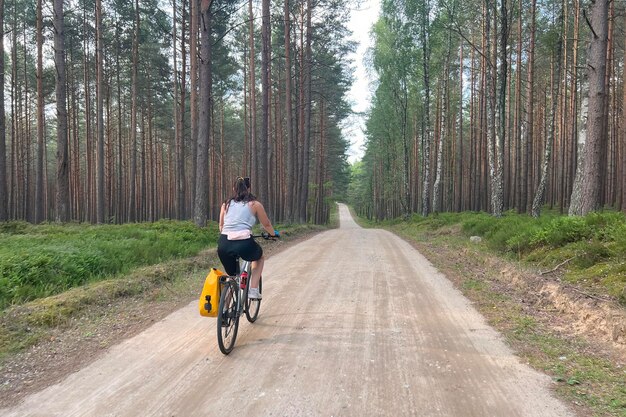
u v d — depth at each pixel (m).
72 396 3.53
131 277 7.92
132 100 30.77
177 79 27.03
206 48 15.86
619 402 3.29
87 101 31.66
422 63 28.48
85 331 5.24
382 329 5.24
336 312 6.03
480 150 30.19
